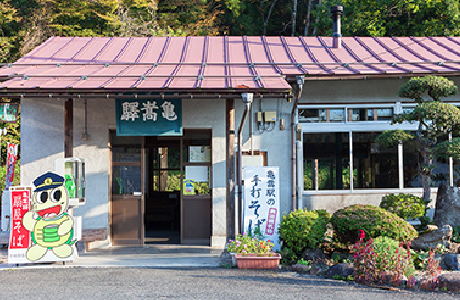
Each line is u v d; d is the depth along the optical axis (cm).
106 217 1132
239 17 2561
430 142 1003
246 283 748
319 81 1154
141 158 1164
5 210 994
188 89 918
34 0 2241
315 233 905
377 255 761
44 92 926
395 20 2238
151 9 2344
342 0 2294
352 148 1155
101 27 2238
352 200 1148
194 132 1180
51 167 1120
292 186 1091
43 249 892
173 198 1448
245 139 1146
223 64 1130
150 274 812
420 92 982
